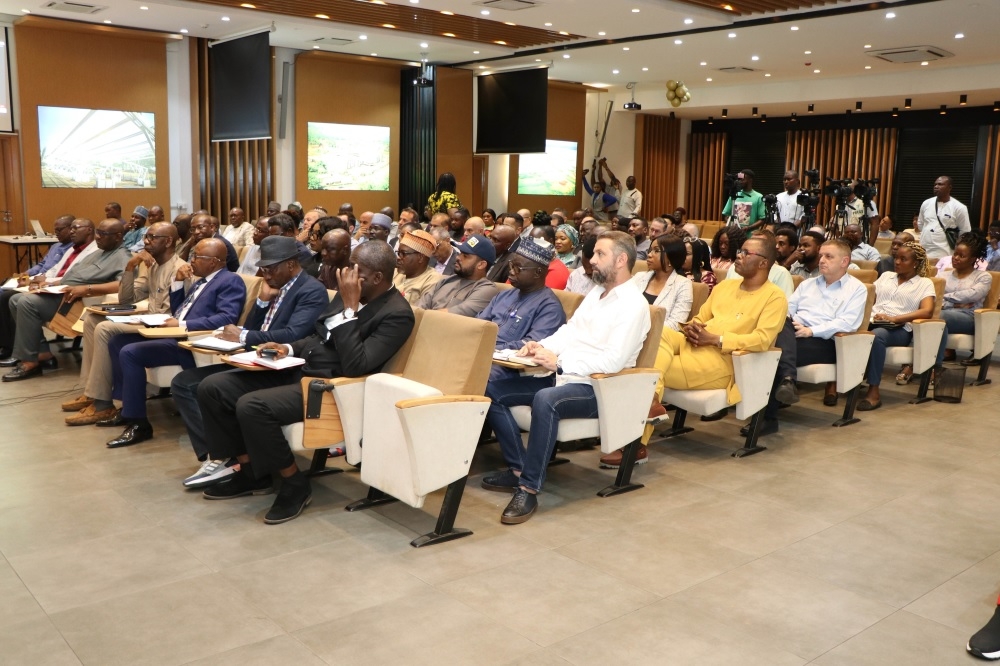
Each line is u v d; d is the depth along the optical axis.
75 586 3.00
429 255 4.50
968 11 9.05
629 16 9.73
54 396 5.73
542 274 4.32
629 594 3.01
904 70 13.48
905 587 3.10
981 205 15.59
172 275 5.29
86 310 5.29
